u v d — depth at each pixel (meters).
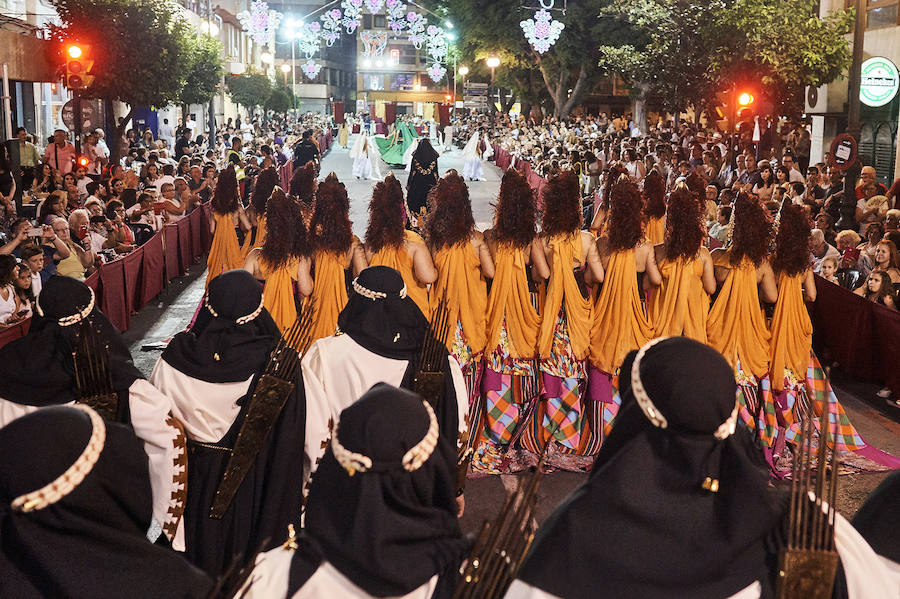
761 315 7.35
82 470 2.41
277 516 4.18
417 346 4.49
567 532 2.33
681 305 7.35
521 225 7.23
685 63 26.81
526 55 51.00
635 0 29.12
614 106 67.75
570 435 7.37
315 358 4.46
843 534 2.59
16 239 10.23
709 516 2.36
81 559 2.40
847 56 21.88
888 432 8.30
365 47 105.94
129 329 12.19
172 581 2.52
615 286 7.30
